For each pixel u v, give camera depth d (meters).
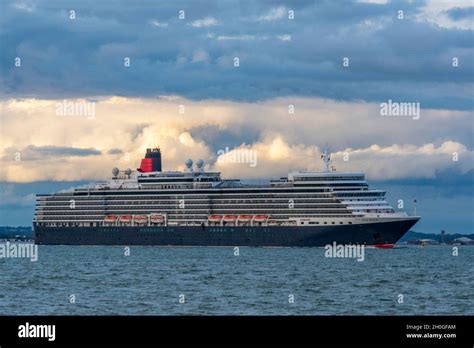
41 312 160.75
